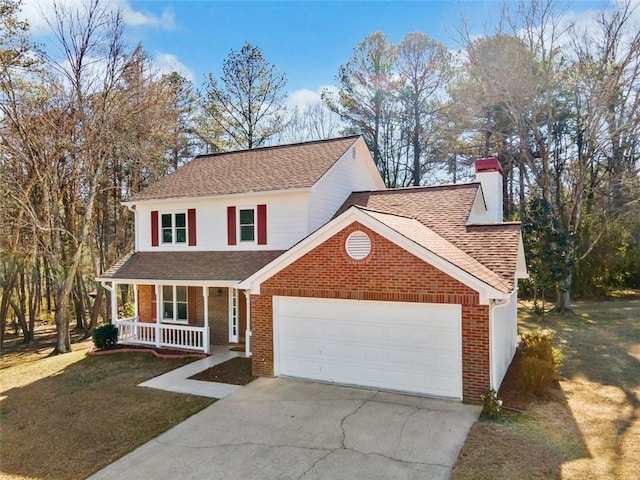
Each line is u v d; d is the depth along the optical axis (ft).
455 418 28.81
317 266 36.68
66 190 74.43
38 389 40.32
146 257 58.34
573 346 50.52
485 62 82.07
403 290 33.14
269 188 51.21
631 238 89.10
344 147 59.06
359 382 35.65
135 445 27.22
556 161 88.89
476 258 36.40
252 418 30.35
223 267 50.83
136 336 55.01
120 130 72.84
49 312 113.09
